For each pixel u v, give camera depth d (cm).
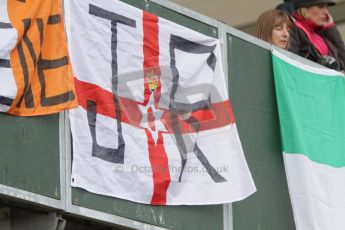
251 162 1441
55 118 1184
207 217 1338
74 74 1211
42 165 1162
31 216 1180
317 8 1645
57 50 1179
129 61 1272
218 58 1378
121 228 1255
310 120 1523
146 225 1255
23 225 1180
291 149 1473
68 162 1187
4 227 1173
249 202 1419
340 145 1563
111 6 1267
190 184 1304
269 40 1565
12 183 1134
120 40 1267
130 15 1287
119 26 1270
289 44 1599
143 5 1325
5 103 1133
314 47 1633
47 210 1177
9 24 1148
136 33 1288
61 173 1178
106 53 1249
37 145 1162
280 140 1487
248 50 1471
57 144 1180
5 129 1139
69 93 1162
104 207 1213
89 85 1223
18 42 1148
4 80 1134
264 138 1467
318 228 1470
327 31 1694
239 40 1459
